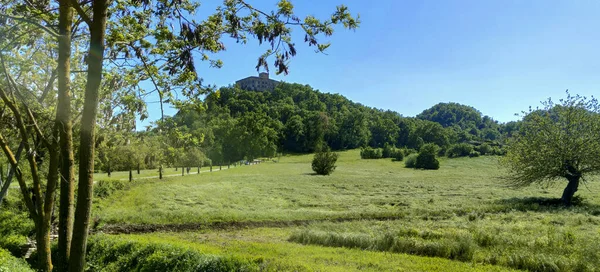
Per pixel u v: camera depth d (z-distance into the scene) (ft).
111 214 77.51
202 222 72.59
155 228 67.46
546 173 100.07
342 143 469.16
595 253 34.27
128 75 27.07
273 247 45.37
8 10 27.35
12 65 30.68
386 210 89.10
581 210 79.77
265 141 377.91
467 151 323.98
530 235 46.85
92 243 44.16
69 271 18.28
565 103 104.32
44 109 31.91
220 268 32.76
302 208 99.66
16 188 90.22
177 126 27.27
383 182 165.48
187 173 205.67
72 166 24.18
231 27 22.76
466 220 69.21
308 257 38.83
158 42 24.02
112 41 23.89
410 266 34.78
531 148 104.06
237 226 70.08
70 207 23.73
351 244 46.39
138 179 152.66
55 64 35.42
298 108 552.00
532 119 109.29
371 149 372.38
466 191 130.21
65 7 24.57
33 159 27.35
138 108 26.89
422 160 268.82
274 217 78.02
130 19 24.47
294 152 448.65
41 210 27.20
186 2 22.97
